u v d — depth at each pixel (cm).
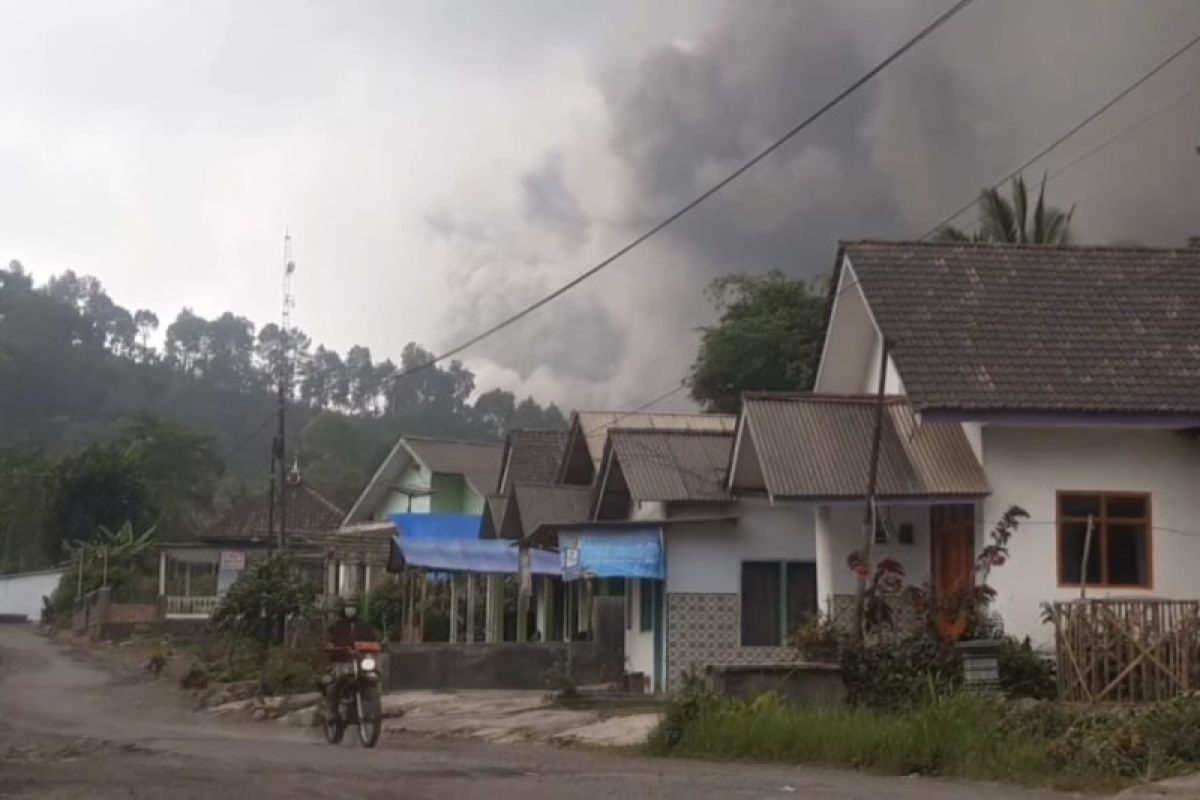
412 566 3334
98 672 3528
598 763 1413
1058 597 1980
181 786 1153
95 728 2130
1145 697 1680
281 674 2623
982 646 1733
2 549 7412
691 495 2497
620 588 2808
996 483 2000
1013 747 1341
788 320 4278
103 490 6700
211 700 2661
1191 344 2083
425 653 2622
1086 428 2012
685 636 2406
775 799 1079
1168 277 2223
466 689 2605
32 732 2027
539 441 4075
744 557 2441
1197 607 1711
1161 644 1694
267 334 11688
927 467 2023
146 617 5094
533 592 3475
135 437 8019
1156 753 1279
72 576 5856
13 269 11850
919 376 1962
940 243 2242
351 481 7650
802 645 1806
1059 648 1734
